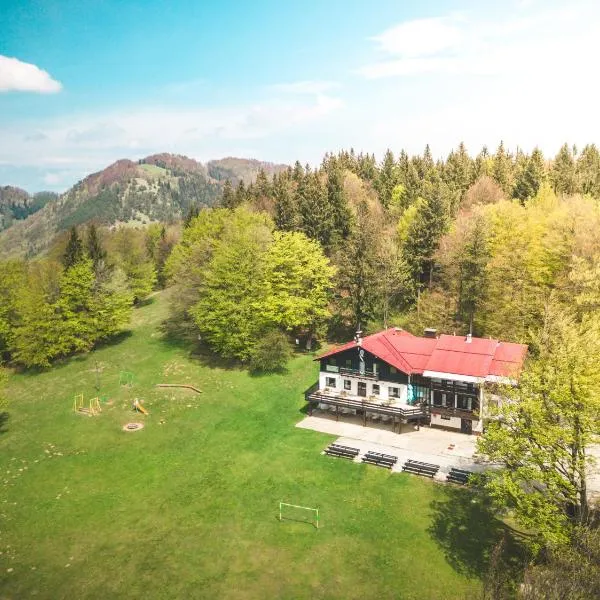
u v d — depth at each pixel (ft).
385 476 137.18
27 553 111.04
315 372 216.95
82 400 200.54
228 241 254.88
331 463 145.18
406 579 99.71
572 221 199.31
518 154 424.87
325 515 121.29
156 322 301.84
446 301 219.41
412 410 161.38
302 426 169.99
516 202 245.65
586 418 89.25
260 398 194.39
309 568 103.81
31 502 131.03
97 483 139.54
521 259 198.90
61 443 164.86
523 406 97.96
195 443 161.38
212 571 103.81
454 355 164.45
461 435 159.33
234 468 144.87
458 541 110.42
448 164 396.78
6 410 195.31
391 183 413.59
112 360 245.86
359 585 98.68
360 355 174.50
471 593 93.25
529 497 95.45
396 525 116.57
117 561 107.65
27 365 237.66
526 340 182.60
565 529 88.89
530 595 68.90
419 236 248.93
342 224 310.45
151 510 125.80
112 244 382.42
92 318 259.80
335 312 256.32
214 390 203.82
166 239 419.74
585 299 167.12
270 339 216.54
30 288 250.16
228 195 437.99
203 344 255.50
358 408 168.55
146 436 167.73
